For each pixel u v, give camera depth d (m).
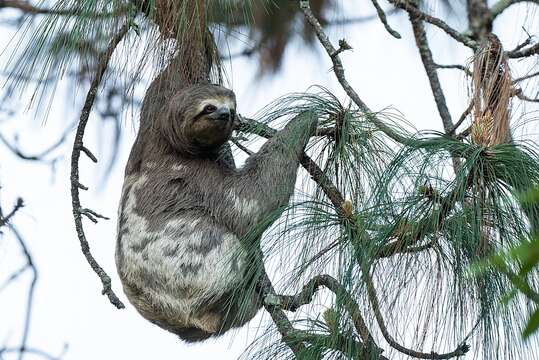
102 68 10.64
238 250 11.61
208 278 12.27
